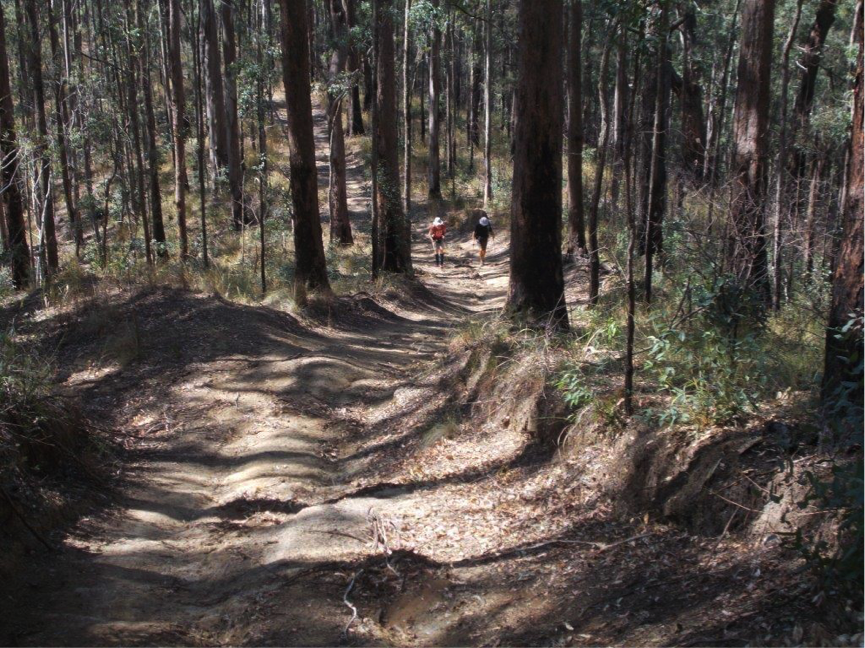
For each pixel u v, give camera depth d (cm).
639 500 534
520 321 889
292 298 1358
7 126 1553
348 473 736
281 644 443
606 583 461
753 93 954
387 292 1661
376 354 1181
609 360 738
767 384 587
